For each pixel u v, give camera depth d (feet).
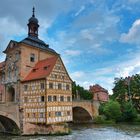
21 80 165.99
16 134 156.25
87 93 322.55
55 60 161.27
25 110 161.07
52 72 155.53
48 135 150.71
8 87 178.81
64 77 164.86
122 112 241.96
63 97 161.38
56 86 157.07
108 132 165.78
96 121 232.53
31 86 160.04
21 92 165.07
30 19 189.06
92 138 140.15
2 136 149.48
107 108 241.14
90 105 236.43
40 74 158.92
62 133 154.51
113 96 277.23
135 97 263.08
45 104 148.36
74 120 243.40
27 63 171.42
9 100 179.11
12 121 155.63
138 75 265.95
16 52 174.09
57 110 155.02
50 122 148.77
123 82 274.16
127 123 225.76
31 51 175.32
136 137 140.46
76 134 156.97
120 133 159.02
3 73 188.24
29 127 155.84
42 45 187.32
